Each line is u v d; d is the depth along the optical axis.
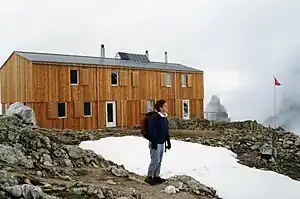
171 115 41.12
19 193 8.35
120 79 36.50
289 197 12.67
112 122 35.75
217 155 17.61
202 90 45.22
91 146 16.55
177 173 13.97
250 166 18.44
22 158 12.32
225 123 35.56
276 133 27.55
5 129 14.27
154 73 39.69
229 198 12.13
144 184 11.90
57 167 12.84
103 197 9.52
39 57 32.69
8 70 33.66
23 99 31.48
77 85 33.22
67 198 8.99
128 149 16.52
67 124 32.28
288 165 20.89
